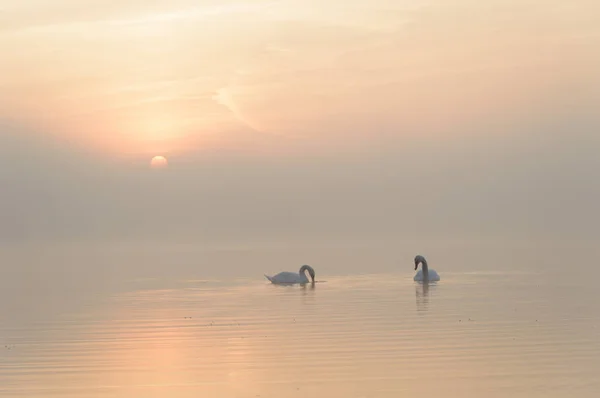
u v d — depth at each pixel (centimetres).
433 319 4222
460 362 3120
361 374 2958
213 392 2769
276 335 3831
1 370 3178
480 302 4966
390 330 3881
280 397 2683
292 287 6388
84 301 5678
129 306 5250
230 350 3475
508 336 3662
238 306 5053
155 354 3431
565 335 3669
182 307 5097
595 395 2633
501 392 2691
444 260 10062
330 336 3750
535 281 6506
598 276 6988
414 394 2688
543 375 2894
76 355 3453
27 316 4834
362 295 5538
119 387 2867
